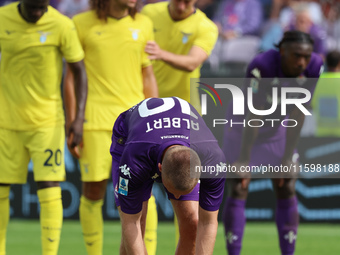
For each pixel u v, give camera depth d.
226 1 34.66
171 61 18.30
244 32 33.72
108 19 18.09
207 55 19.33
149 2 32.59
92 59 18.06
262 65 17.53
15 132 17.25
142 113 13.16
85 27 18.11
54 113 17.34
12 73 17.12
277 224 18.91
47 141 17.14
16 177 17.36
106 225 26.00
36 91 17.11
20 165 17.39
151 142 12.36
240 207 18.47
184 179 11.62
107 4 18.05
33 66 17.02
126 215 12.98
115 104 17.98
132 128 12.98
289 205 18.73
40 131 17.16
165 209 26.27
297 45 16.94
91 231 18.30
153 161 12.40
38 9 16.58
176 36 19.44
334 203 26.11
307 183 25.98
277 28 32.75
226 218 18.48
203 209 12.99
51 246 17.12
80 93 17.45
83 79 17.48
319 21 34.94
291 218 18.72
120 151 14.03
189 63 18.56
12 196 26.50
